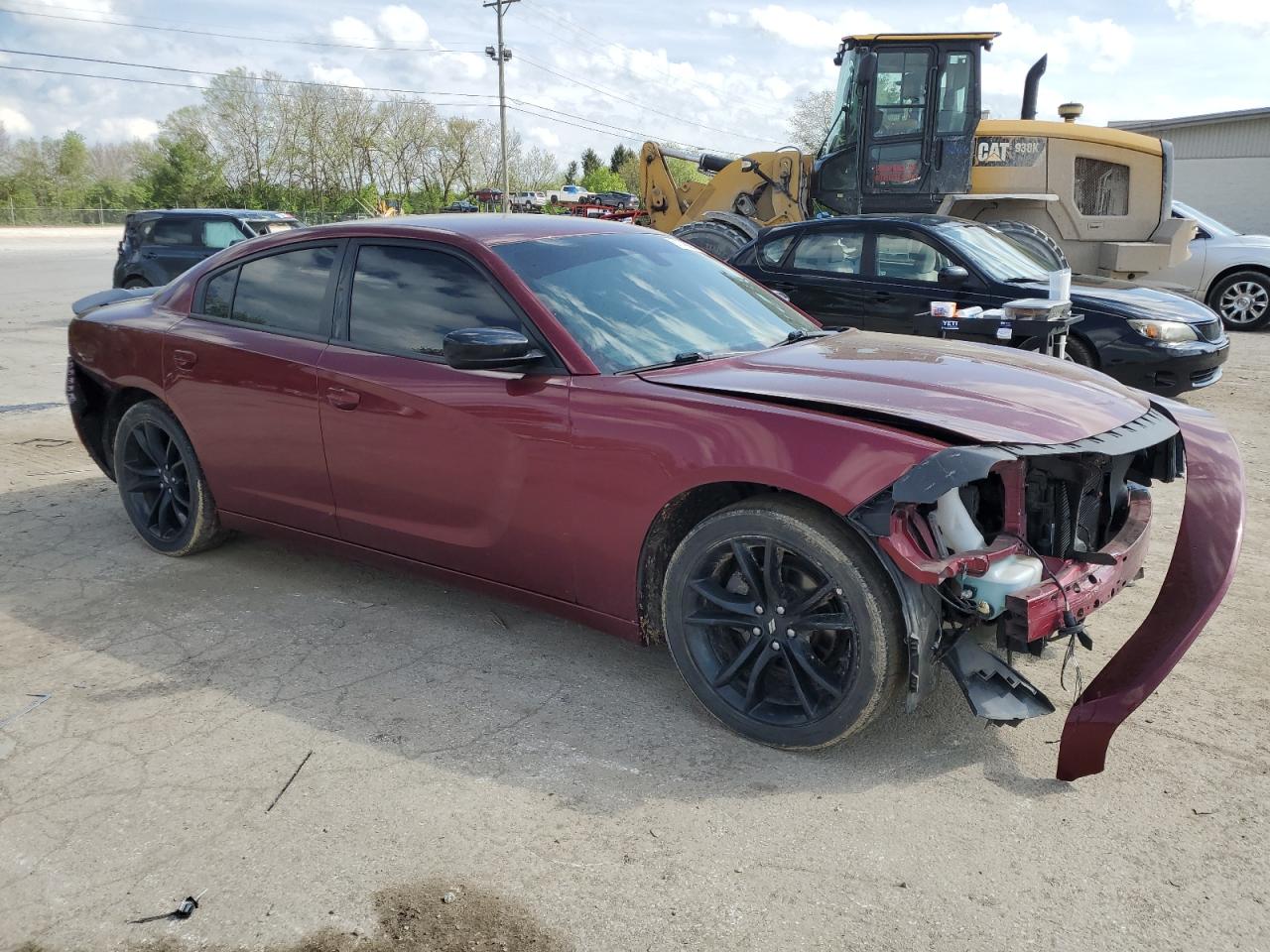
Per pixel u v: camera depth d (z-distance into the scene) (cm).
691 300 364
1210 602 271
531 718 312
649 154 1423
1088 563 281
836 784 272
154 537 460
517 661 352
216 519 441
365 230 378
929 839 247
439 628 381
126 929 222
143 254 1458
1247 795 262
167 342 424
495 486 327
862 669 266
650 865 240
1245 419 748
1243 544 459
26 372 977
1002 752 287
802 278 823
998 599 258
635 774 279
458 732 304
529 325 324
